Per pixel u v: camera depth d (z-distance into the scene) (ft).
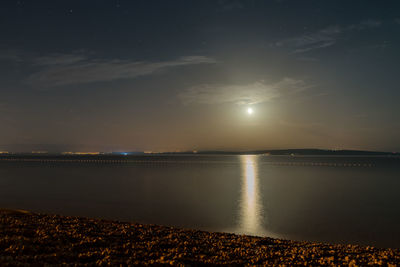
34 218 63.87
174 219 110.11
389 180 281.54
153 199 160.76
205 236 59.41
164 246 46.83
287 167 535.60
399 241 84.07
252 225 103.14
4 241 37.91
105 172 379.35
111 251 39.37
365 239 85.92
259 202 155.43
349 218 116.67
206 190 203.62
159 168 490.49
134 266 33.32
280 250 49.67
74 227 55.36
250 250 48.16
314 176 329.52
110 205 138.72
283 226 102.17
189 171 414.41
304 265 40.14
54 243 41.06
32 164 606.96
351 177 315.37
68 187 212.23
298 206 144.25
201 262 38.65
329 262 41.42
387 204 151.23
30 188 203.72
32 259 32.12
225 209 134.00
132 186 223.10
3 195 167.22
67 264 31.35
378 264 40.50
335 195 182.29
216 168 500.74
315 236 88.94
